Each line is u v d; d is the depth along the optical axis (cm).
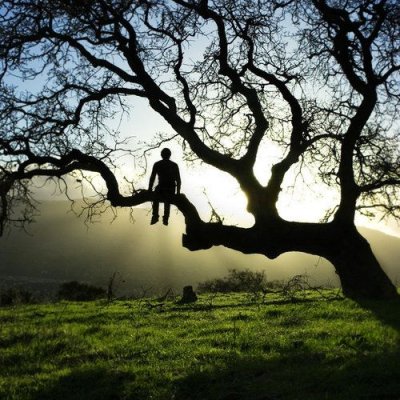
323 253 2053
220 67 2175
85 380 1008
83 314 1983
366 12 2169
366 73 2111
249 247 2038
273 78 2173
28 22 2078
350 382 802
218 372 959
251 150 2092
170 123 2142
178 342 1295
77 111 2112
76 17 2053
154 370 1021
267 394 808
